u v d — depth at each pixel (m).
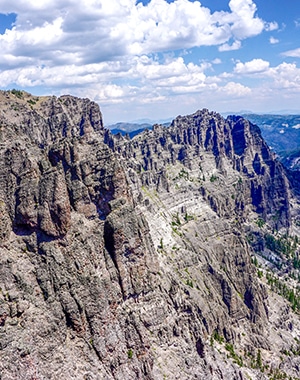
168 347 109.06
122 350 95.06
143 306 107.12
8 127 102.31
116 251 102.25
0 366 75.75
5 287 84.25
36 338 82.31
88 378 85.88
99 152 106.75
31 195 92.75
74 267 93.00
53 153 101.94
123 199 105.31
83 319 90.25
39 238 92.62
